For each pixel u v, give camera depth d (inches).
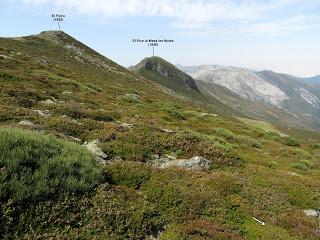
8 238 333.4
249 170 796.6
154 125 1068.5
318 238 527.8
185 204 510.6
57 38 5147.6
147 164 634.2
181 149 816.3
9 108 805.9
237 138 1341.0
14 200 364.8
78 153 507.5
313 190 727.7
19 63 1972.2
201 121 1772.9
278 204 611.5
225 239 449.4
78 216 395.2
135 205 458.9
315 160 1296.8
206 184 604.1
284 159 1171.3
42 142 481.1
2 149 421.7
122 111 1331.2
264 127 3390.7
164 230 449.4
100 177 492.1
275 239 490.3
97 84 2304.4
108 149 673.0
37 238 343.9
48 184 407.2
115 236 389.7
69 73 2500.0
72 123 784.3
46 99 1149.7
